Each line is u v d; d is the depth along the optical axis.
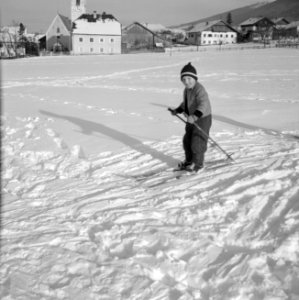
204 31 84.75
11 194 4.78
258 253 3.18
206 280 2.91
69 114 10.11
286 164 5.25
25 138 7.58
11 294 2.79
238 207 4.05
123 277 2.96
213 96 13.20
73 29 65.88
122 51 68.56
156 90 15.45
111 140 7.19
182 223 3.81
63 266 3.12
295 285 2.79
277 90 14.48
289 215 3.76
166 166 5.62
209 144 6.70
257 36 86.06
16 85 18.23
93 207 4.24
